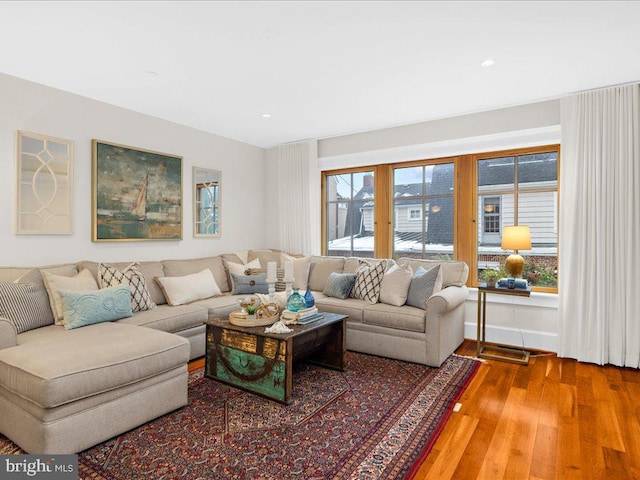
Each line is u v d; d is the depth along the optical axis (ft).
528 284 12.53
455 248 13.99
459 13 7.11
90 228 11.57
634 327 10.49
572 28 7.63
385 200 15.44
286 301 10.32
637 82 10.36
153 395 7.42
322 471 5.90
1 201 9.71
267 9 6.96
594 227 10.89
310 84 10.53
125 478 5.72
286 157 17.40
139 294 10.85
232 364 9.16
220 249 16.07
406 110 12.82
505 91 11.09
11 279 9.20
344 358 10.22
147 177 13.08
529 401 8.46
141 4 6.79
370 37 7.98
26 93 10.16
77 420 6.25
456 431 7.18
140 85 10.60
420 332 10.68
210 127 14.85
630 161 10.43
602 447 6.66
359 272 13.14
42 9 6.91
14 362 6.40
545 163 12.48
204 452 6.40
